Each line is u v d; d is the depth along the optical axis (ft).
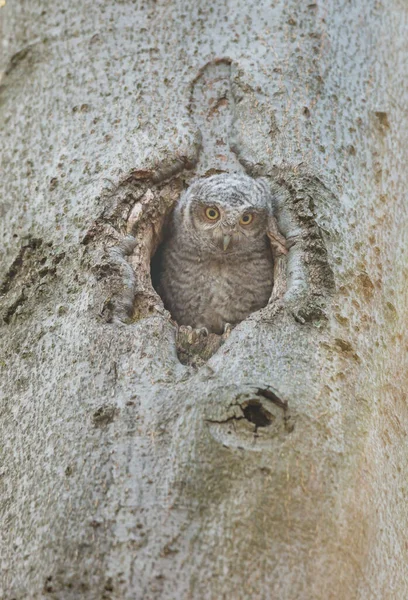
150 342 24.47
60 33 30.71
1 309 26.61
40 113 29.40
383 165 29.12
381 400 25.04
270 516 21.43
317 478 22.08
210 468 21.74
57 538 21.42
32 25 31.19
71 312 25.44
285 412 22.76
